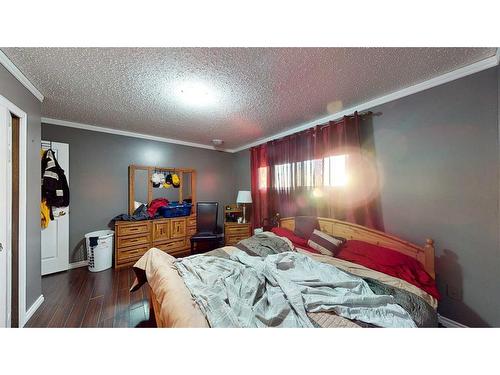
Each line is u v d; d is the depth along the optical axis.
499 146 1.43
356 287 1.33
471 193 1.57
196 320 0.94
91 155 3.15
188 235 3.87
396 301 1.21
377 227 2.14
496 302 1.46
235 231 3.89
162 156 3.83
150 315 1.84
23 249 1.67
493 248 1.47
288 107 2.37
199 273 1.46
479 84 1.53
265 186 3.57
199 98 2.13
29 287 1.81
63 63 1.53
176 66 1.57
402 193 1.96
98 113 2.58
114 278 2.66
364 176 2.22
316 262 1.70
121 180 3.42
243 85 1.87
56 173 2.74
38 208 1.97
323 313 1.09
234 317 0.97
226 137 3.72
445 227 1.69
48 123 2.79
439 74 1.69
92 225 3.16
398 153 1.99
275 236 2.48
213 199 4.48
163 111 2.51
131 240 3.17
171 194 3.95
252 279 1.39
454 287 1.64
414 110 1.88
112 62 1.52
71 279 2.62
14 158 1.64
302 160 2.93
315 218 2.60
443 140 1.71
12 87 1.55
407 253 1.82
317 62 1.51
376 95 2.07
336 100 2.18
